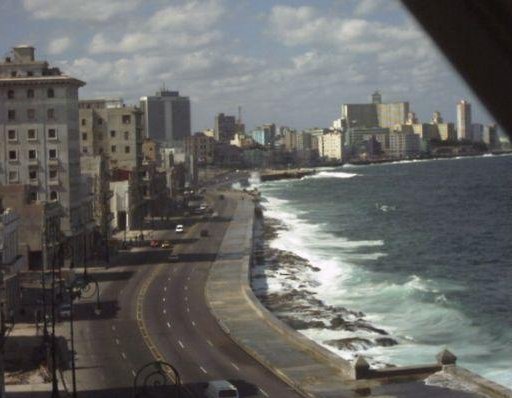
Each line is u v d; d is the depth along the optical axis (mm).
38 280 103250
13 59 138625
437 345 79438
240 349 70688
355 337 82312
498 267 134250
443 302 101750
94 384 59125
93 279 102312
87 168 158125
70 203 133125
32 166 133375
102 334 77188
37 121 134000
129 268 123000
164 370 61062
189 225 198500
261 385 58844
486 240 173125
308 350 68688
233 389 54219
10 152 134250
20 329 76938
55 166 133500
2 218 89000
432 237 181750
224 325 80375
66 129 133750
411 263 141250
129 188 183750
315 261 145000
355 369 59938
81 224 136625
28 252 112250
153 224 199125
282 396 55938
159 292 100688
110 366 64812
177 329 79375
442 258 147000
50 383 58969
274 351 69000
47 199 133125
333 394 56125
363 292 111500
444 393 56219
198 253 140375
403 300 104188
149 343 73250
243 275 112938
